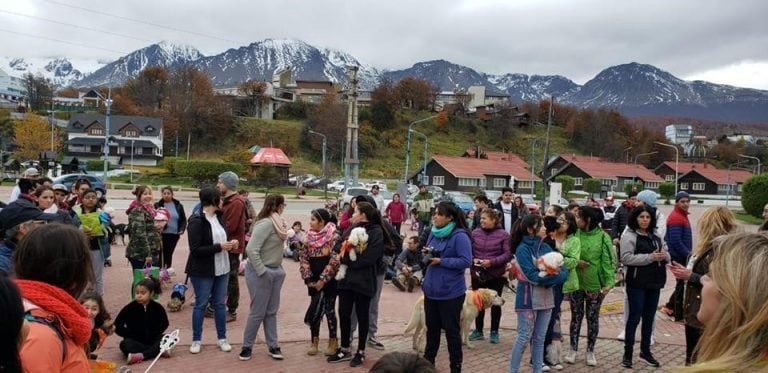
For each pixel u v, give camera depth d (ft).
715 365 5.49
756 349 5.39
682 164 322.55
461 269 19.69
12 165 192.03
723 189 290.97
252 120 330.95
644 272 21.65
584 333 27.96
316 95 430.20
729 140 491.72
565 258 21.24
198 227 21.90
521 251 19.83
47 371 6.95
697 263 17.62
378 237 21.65
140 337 21.40
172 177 206.08
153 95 345.51
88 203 26.50
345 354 22.27
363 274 21.39
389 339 26.13
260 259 21.43
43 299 7.50
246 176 207.21
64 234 8.14
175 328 26.40
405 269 38.83
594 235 22.61
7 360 5.93
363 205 22.30
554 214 23.44
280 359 22.04
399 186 88.69
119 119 288.51
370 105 363.35
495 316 25.46
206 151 303.68
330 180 223.92
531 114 421.18
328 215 23.31
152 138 288.92
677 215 25.57
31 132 238.48
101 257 26.78
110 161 271.28
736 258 5.77
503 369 21.83
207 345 23.41
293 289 38.22
